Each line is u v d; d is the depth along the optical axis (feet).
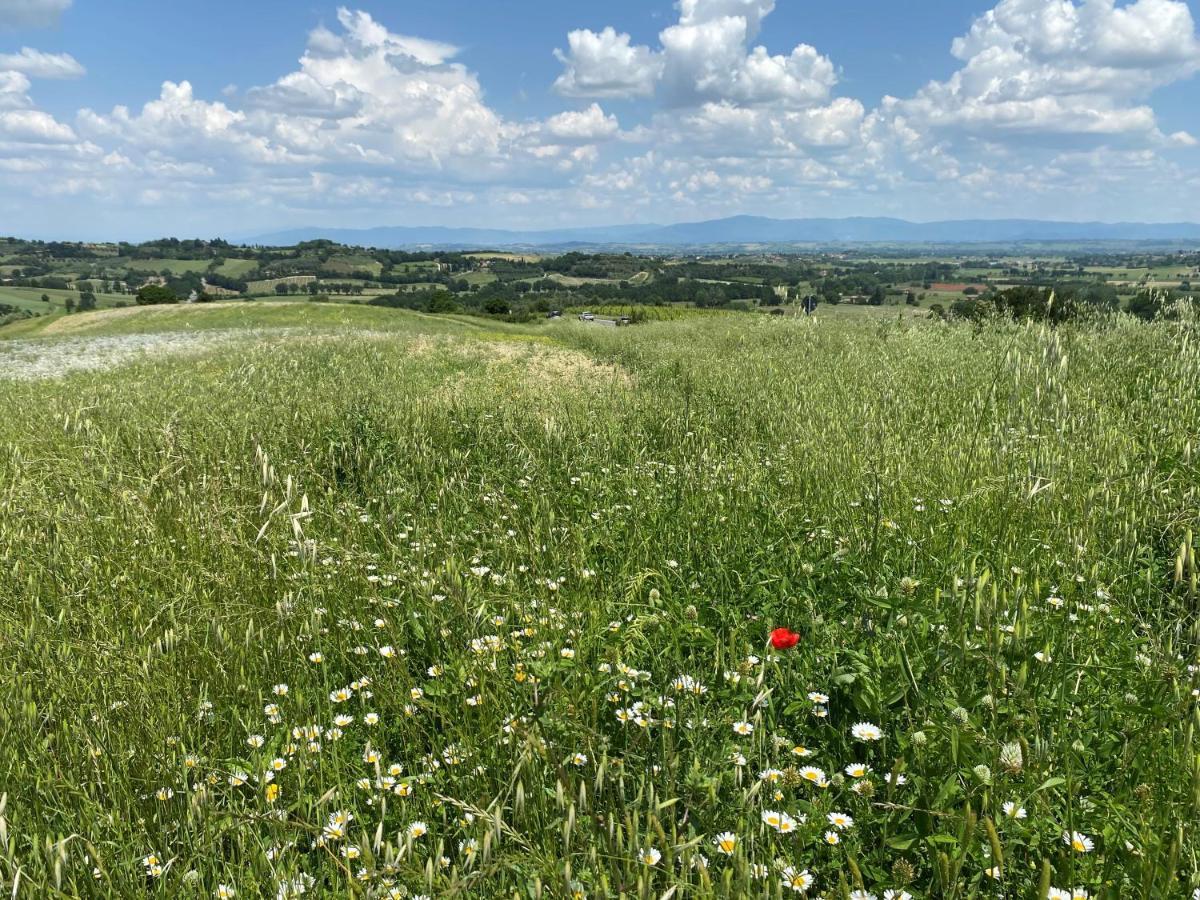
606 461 19.45
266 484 12.78
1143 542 12.53
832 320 50.88
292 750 8.20
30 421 23.43
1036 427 17.13
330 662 10.50
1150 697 7.64
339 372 34.65
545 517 14.49
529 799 6.66
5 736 8.28
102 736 8.30
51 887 5.93
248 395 28.04
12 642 10.19
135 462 17.61
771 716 8.24
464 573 11.92
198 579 11.90
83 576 12.24
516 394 30.89
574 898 5.41
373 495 16.96
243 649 9.87
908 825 6.88
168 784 7.56
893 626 9.37
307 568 11.35
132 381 38.14
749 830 6.24
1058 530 12.48
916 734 7.06
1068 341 29.30
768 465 18.49
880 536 12.88
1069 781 6.42
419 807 7.68
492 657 9.46
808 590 10.99
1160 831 6.14
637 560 13.16
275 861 6.73
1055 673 8.34
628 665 9.53
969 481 15.33
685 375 33.47
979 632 8.38
